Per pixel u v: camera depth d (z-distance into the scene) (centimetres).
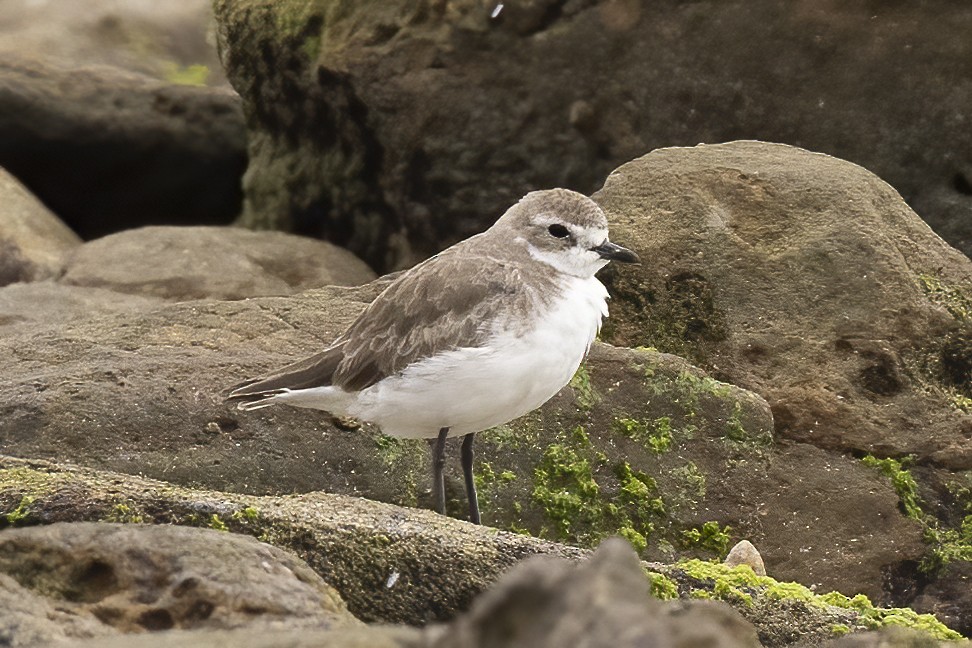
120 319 1374
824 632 1014
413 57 1805
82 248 1794
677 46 1748
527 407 1130
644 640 519
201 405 1216
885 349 1355
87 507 936
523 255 1139
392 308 1123
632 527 1259
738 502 1283
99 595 803
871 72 1706
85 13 2311
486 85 1794
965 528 1323
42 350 1306
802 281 1394
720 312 1398
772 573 1275
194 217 2258
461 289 1104
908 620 1034
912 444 1336
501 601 555
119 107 2164
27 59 2172
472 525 988
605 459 1271
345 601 922
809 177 1461
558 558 953
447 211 1852
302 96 1927
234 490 1191
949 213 1712
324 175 1975
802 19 1711
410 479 1230
